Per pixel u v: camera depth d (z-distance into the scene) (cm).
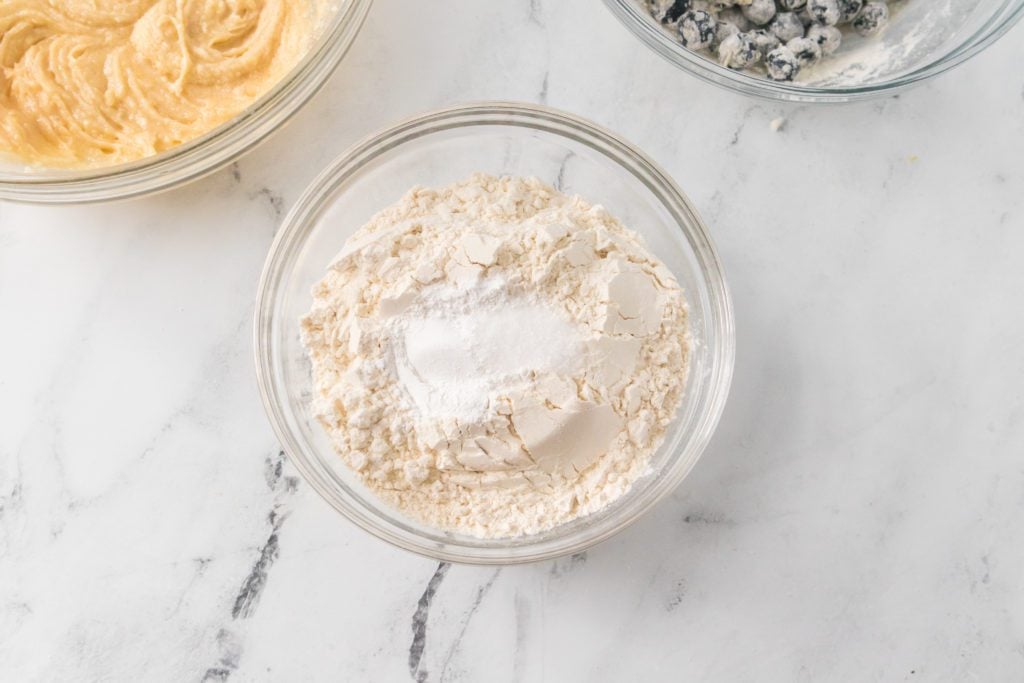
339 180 59
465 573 60
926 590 61
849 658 61
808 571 61
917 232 62
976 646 61
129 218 61
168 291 61
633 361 56
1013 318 62
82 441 60
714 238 61
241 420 60
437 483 56
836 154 62
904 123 62
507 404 54
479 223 57
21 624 60
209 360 61
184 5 61
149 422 60
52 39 60
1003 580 61
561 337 55
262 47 61
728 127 62
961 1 60
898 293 62
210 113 61
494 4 62
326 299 57
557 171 61
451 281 55
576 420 54
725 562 61
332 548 60
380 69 62
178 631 60
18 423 60
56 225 61
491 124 59
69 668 60
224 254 61
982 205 62
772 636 60
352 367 56
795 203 62
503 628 60
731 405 61
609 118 62
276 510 60
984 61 62
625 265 56
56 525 60
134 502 60
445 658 60
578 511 56
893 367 61
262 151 61
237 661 60
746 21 61
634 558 61
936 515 61
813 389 61
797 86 57
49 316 61
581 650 60
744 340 61
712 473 61
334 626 60
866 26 61
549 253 55
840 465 61
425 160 61
